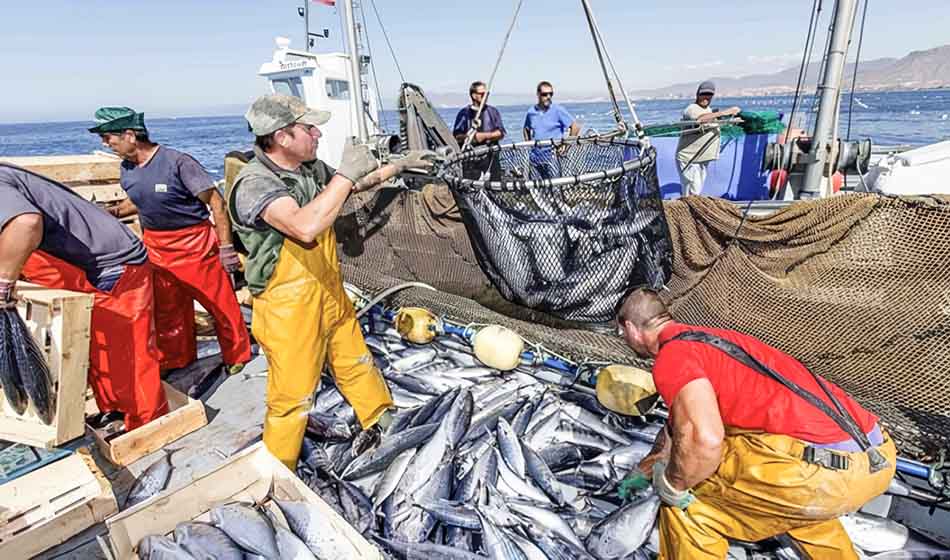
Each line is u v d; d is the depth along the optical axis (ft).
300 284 8.96
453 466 10.69
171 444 11.68
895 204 10.25
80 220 9.98
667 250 10.98
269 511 8.45
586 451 11.39
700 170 20.88
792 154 17.03
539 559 8.55
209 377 14.42
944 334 9.71
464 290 17.48
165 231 13.06
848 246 10.83
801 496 6.32
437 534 9.31
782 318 11.64
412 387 13.97
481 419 12.26
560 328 14.62
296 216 7.88
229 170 11.36
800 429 6.32
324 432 11.90
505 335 13.99
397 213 18.67
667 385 6.64
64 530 8.96
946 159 17.92
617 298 10.16
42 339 9.21
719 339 6.86
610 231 9.64
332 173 10.07
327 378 14.48
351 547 7.73
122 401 11.44
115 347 10.96
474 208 10.12
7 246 8.37
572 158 15.81
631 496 9.57
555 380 13.57
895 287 10.32
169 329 14.55
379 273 19.86
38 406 9.16
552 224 9.52
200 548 7.60
